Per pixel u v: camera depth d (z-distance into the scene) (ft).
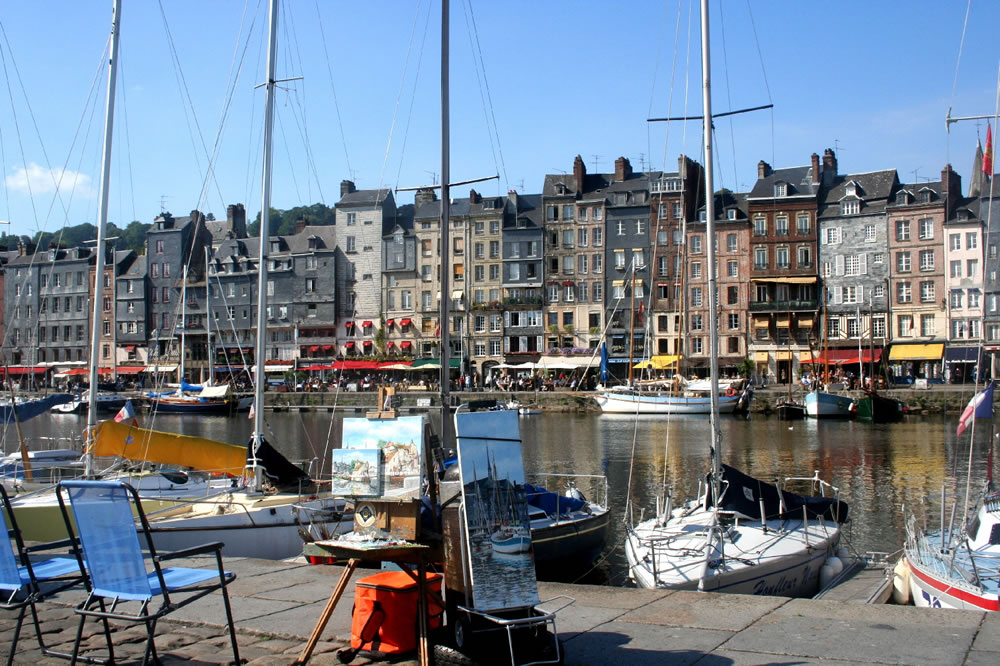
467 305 282.36
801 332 251.39
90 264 319.88
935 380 227.81
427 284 288.71
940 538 45.42
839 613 22.63
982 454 122.01
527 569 18.74
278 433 176.04
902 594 42.32
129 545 17.21
